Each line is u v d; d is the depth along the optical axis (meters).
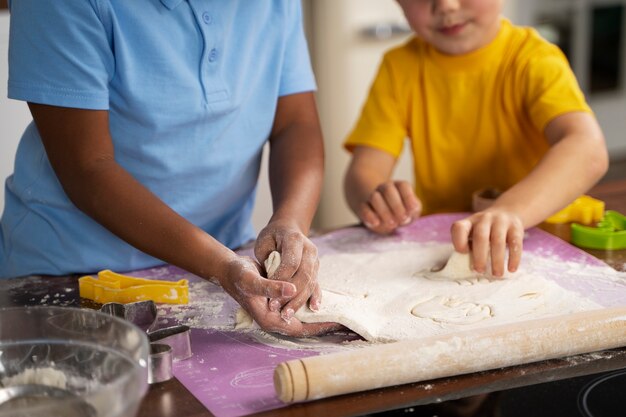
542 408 0.75
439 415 0.74
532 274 1.05
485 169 1.49
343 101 2.41
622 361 0.83
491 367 0.81
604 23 2.89
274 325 0.90
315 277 0.95
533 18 2.71
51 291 1.07
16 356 0.77
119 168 1.01
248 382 0.81
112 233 1.06
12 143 1.62
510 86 1.42
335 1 2.32
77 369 0.76
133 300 1.01
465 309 0.95
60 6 0.97
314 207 1.12
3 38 1.57
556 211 1.19
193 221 1.19
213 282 0.97
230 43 1.11
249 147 1.19
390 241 1.20
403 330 0.90
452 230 1.07
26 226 1.16
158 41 1.04
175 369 0.84
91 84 0.99
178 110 1.07
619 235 1.14
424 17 1.38
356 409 0.75
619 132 3.13
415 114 1.50
